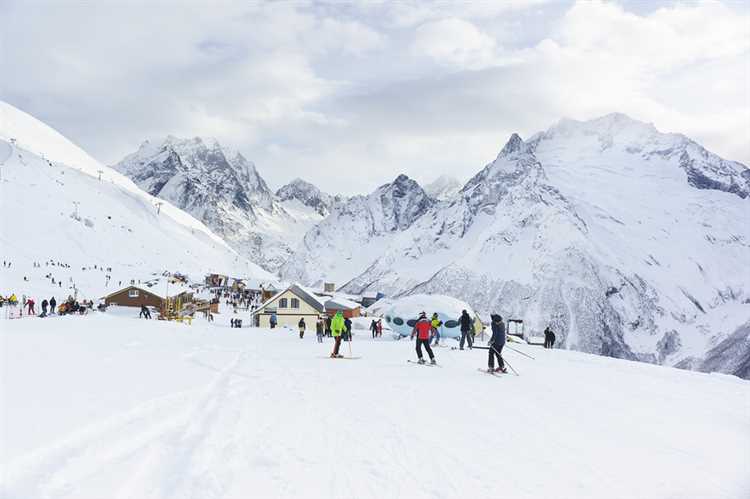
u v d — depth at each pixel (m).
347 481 7.48
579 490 7.74
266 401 12.64
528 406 13.83
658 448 10.43
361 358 24.44
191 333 40.03
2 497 5.77
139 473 6.98
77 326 36.19
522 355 30.06
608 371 23.73
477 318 57.81
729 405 16.33
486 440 10.17
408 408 12.70
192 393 12.52
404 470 8.14
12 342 19.89
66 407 9.55
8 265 118.38
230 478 7.22
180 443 8.50
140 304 86.44
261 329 60.75
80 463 7.04
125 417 9.49
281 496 6.75
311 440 9.44
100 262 157.25
